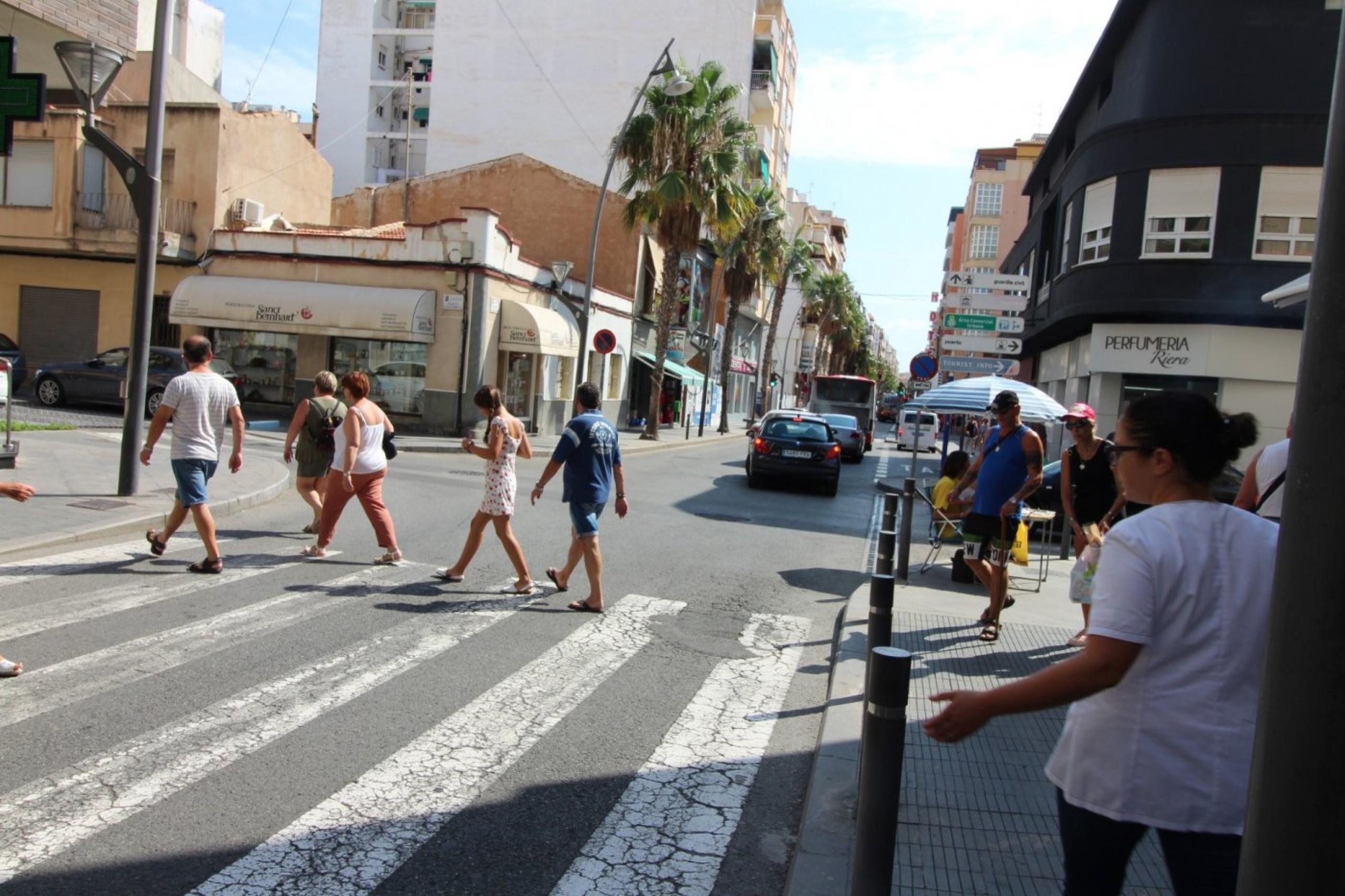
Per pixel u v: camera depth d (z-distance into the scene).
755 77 56.38
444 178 33.78
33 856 3.42
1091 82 22.80
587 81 49.62
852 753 4.67
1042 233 27.55
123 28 12.41
